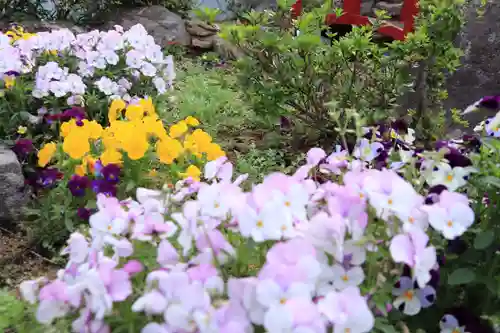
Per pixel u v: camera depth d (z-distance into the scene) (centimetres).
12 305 231
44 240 348
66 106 455
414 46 439
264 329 178
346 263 186
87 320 187
